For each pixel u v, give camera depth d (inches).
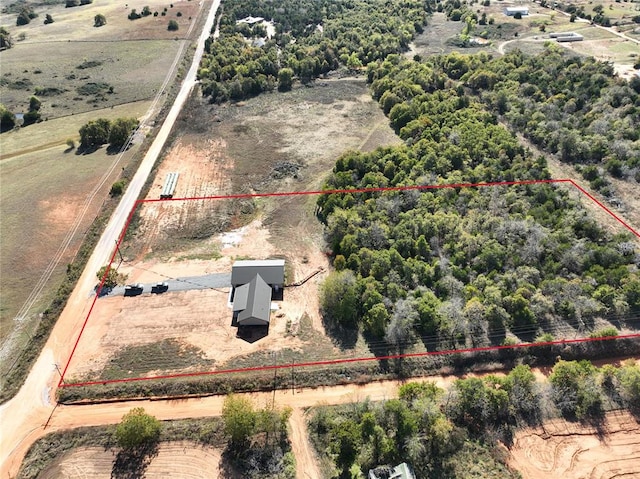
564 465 1961.1
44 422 2156.7
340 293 2596.0
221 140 4530.0
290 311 2687.0
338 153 4232.3
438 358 2401.6
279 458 1991.9
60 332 2576.3
